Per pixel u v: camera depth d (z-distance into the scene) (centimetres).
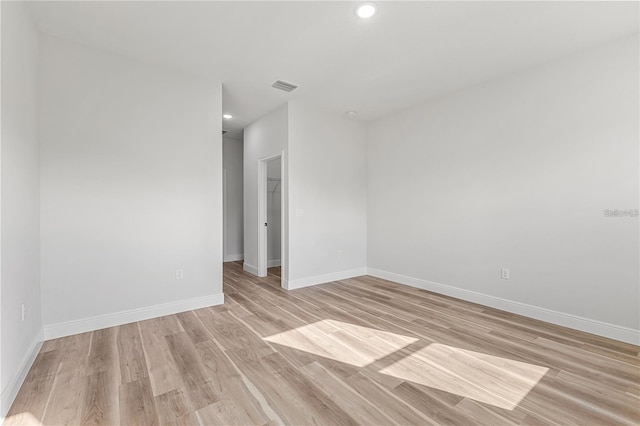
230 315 305
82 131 259
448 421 153
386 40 254
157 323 281
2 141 166
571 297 274
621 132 246
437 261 390
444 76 321
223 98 389
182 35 247
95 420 153
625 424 151
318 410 162
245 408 163
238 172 641
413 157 420
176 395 173
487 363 211
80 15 219
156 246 296
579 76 268
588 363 210
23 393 174
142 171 289
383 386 184
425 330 268
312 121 425
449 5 209
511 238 315
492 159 330
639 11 212
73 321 254
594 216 261
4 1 171
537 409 162
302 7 212
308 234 425
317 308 328
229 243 630
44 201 241
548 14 217
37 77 236
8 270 172
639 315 239
